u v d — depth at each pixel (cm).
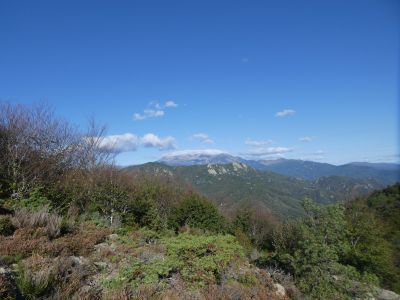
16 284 583
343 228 1407
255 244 3347
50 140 1848
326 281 1189
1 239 791
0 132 1524
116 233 1229
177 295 690
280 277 1178
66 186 1661
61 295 566
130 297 634
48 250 785
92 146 2227
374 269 2125
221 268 915
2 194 1348
